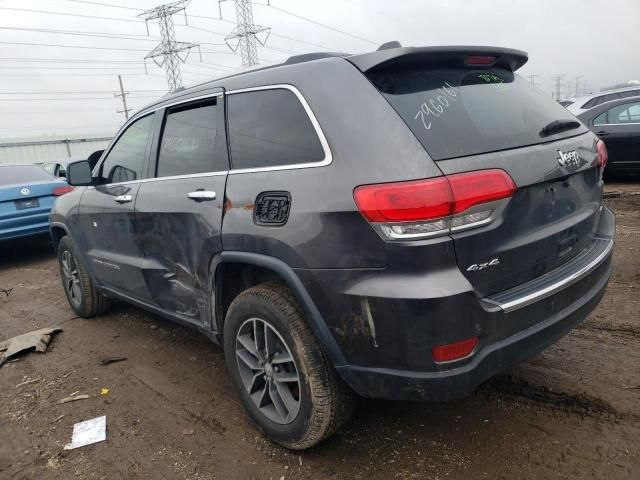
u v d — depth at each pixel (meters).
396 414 2.79
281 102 2.48
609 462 2.27
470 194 1.95
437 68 2.40
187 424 2.89
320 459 2.49
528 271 2.23
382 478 2.33
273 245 2.32
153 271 3.32
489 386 2.96
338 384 2.32
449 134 2.11
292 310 2.36
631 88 9.39
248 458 2.55
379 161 2.02
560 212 2.40
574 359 3.17
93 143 37.50
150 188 3.27
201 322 3.04
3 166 7.74
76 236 4.36
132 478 2.48
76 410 3.14
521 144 2.29
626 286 4.25
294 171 2.29
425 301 1.88
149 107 3.58
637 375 2.93
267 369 2.57
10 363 3.92
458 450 2.46
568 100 10.59
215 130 2.85
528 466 2.30
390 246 1.95
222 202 2.63
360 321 2.06
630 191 8.03
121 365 3.71
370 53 2.30
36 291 5.99
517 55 2.69
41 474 2.56
